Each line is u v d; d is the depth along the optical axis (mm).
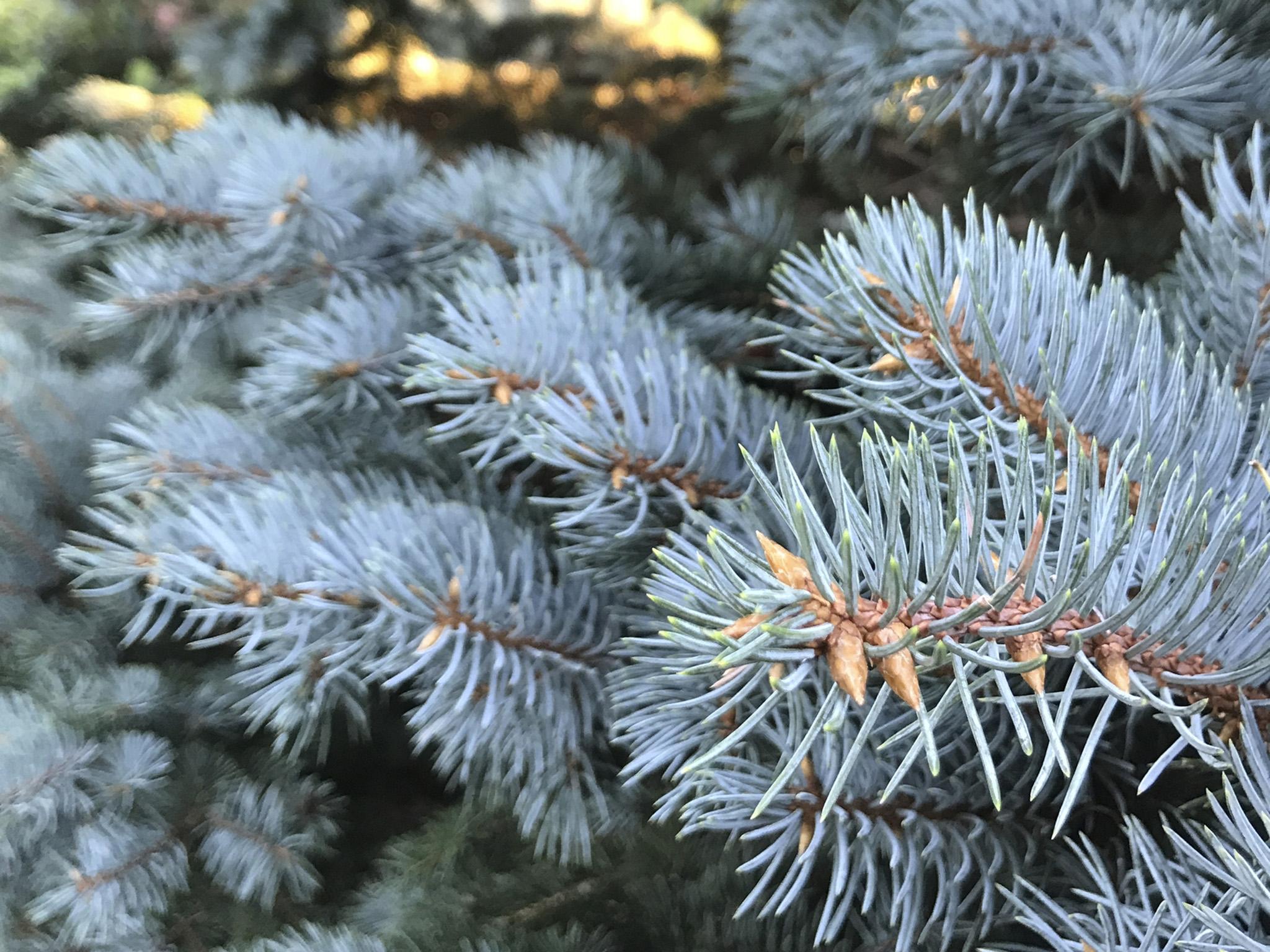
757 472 127
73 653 374
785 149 473
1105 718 126
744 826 175
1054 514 169
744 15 346
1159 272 287
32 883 319
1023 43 238
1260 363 189
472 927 282
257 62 564
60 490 404
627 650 218
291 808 349
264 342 324
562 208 317
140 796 338
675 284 344
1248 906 156
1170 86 215
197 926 345
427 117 625
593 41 597
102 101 578
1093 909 178
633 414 201
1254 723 139
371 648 226
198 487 284
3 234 501
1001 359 167
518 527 267
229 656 403
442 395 215
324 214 310
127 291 323
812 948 223
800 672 114
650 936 266
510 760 259
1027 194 318
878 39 293
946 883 180
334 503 263
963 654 114
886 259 175
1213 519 161
